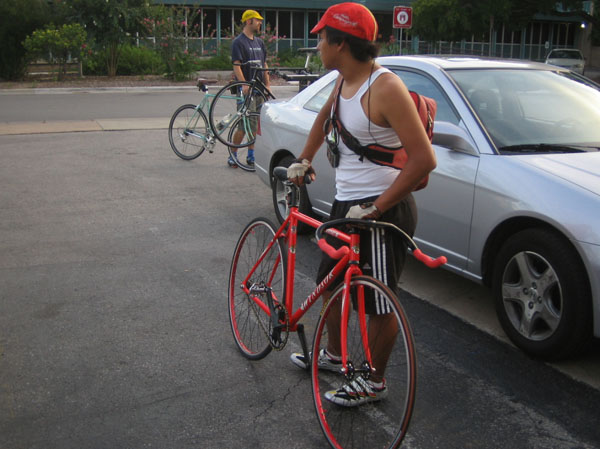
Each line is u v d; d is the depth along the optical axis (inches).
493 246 150.9
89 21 900.0
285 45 1531.7
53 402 125.0
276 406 124.5
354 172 111.8
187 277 190.2
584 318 129.0
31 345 147.8
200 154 364.2
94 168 336.5
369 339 114.0
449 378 134.2
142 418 120.1
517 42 1788.9
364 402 118.6
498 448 111.7
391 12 1560.0
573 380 133.8
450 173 157.1
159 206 266.5
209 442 113.3
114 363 140.2
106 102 657.0
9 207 261.4
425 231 166.9
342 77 109.7
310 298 122.7
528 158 147.8
